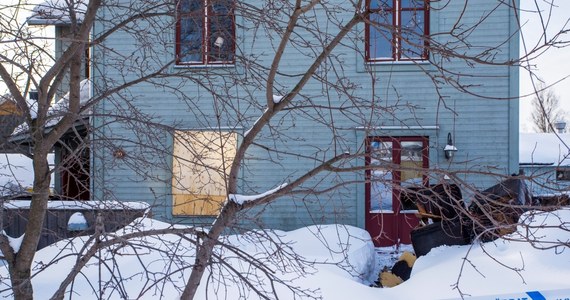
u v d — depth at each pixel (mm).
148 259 5988
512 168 11914
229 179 4121
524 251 5895
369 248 9984
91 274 5734
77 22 4449
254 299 5078
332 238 9859
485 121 11969
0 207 4102
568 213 6211
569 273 5285
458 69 11609
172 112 11852
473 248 6551
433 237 7918
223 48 4594
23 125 4430
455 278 5672
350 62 11750
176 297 4895
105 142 4719
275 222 12125
